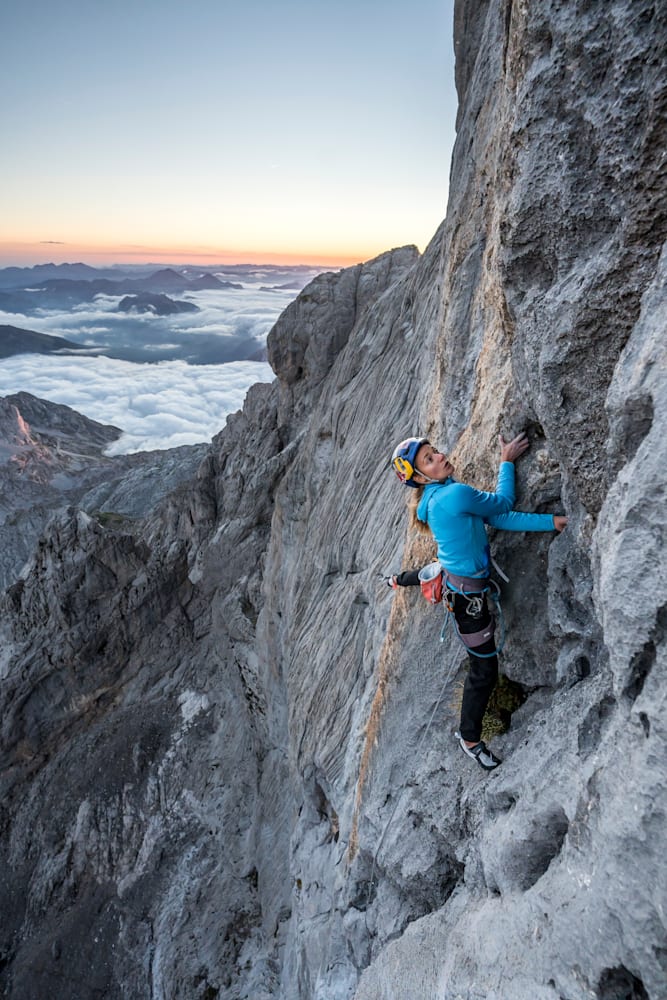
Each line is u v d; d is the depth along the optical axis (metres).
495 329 5.56
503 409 5.01
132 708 36.34
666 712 2.71
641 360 2.99
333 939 10.02
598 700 3.80
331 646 14.02
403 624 6.55
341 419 20.06
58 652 36.88
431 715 6.15
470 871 5.12
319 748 13.17
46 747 35.59
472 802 5.33
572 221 3.45
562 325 3.59
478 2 11.07
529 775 4.33
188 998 21.94
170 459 111.75
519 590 5.00
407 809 6.28
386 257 30.89
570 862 3.38
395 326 18.30
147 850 28.55
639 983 2.85
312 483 21.64
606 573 3.06
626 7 2.85
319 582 16.47
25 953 27.81
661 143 2.87
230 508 39.84
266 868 23.50
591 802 3.29
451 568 4.55
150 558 40.03
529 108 3.41
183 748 32.47
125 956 25.38
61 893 29.25
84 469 196.75
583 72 3.11
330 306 31.56
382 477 14.05
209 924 24.12
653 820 2.72
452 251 7.64
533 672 5.03
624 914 2.83
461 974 4.10
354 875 8.05
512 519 4.57
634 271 3.19
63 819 31.95
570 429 3.82
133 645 38.09
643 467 2.87
